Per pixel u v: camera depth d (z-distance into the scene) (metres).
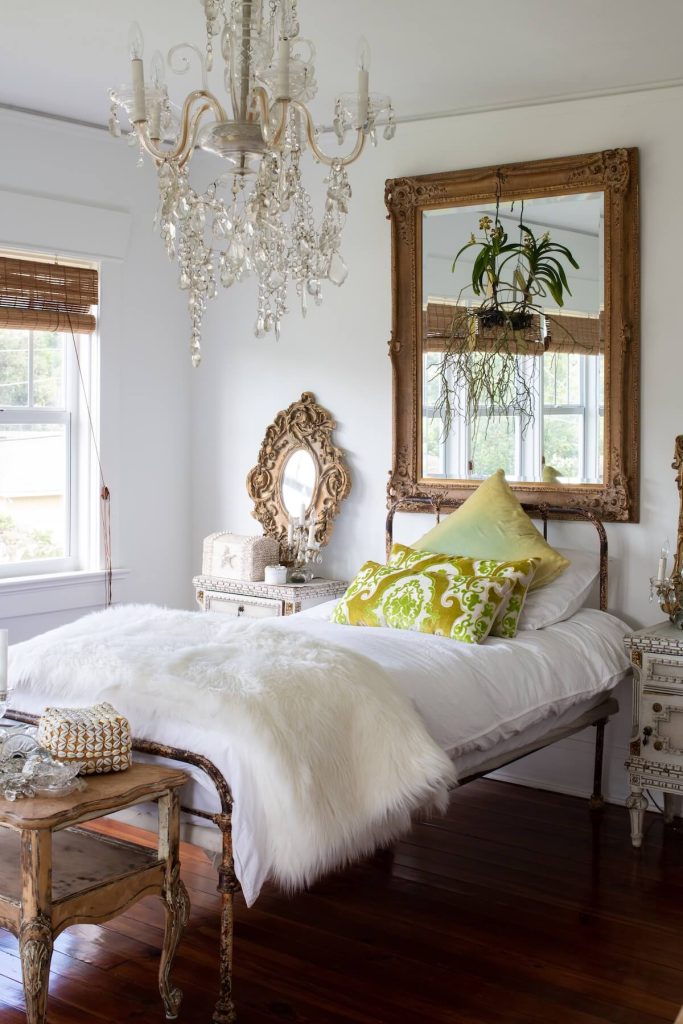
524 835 3.93
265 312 2.73
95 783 2.51
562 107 4.34
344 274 2.76
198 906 3.26
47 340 4.96
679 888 3.44
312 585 4.78
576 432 4.34
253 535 5.25
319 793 2.61
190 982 2.78
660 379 4.17
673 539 4.16
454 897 3.36
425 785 2.78
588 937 3.08
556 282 4.36
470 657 3.46
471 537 4.21
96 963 2.89
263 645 3.09
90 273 4.99
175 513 5.48
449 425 4.64
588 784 4.38
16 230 4.63
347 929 3.12
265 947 2.99
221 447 5.44
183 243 2.72
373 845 2.79
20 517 4.89
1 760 2.48
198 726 2.69
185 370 5.48
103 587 5.11
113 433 5.12
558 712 3.65
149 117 2.62
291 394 5.16
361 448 4.93
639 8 3.41
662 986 2.79
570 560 4.20
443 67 3.97
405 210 4.68
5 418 4.78
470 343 4.55
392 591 3.91
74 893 2.36
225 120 2.63
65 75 4.15
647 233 4.18
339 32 3.61
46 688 3.02
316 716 2.73
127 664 2.93
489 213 4.50
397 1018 2.62
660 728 3.72
